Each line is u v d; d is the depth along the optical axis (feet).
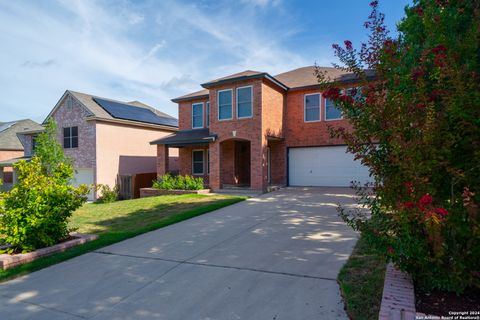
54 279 15.85
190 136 56.80
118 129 69.56
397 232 10.41
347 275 13.82
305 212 29.58
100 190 64.85
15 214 19.17
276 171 55.67
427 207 9.05
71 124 68.08
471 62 11.12
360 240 19.30
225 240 21.45
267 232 22.90
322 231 22.30
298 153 54.49
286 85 55.62
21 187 20.40
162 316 11.60
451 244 9.82
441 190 10.25
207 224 26.55
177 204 38.42
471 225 9.30
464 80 10.21
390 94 11.07
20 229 18.98
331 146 51.90
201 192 49.06
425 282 10.36
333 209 30.42
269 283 13.89
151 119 77.87
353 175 50.44
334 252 17.51
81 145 66.80
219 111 51.13
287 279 14.19
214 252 18.93
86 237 22.97
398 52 15.12
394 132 10.30
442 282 9.68
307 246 18.95
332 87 12.61
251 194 44.98
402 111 10.59
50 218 20.74
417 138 10.02
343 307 11.41
